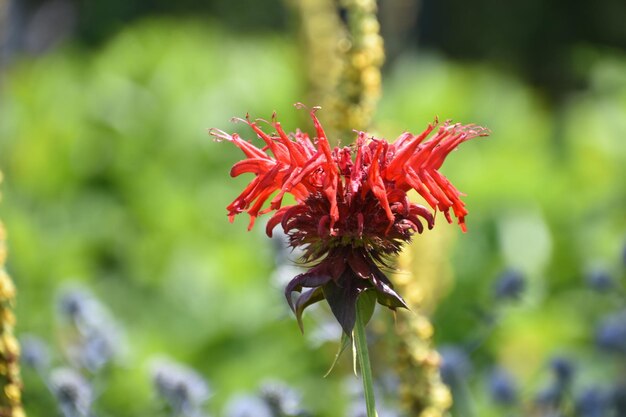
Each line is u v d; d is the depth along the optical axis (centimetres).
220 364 685
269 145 290
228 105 1018
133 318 770
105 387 516
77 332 542
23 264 758
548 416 504
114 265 871
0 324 293
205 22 1992
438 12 1842
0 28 1714
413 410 359
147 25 1580
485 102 1066
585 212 876
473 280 752
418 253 451
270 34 1953
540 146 1077
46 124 1005
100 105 1027
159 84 1050
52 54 1579
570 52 1873
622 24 1881
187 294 768
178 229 870
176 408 456
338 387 559
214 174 969
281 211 291
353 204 285
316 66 739
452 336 666
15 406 294
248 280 749
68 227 905
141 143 995
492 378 503
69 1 1942
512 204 869
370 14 384
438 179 282
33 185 966
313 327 538
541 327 722
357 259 285
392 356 361
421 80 1136
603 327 557
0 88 1394
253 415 451
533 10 1881
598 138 968
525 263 821
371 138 305
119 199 938
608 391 498
